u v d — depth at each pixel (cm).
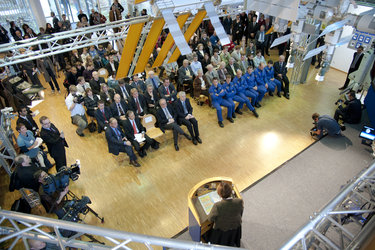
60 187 396
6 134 483
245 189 500
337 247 221
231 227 334
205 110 738
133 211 462
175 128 582
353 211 246
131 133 556
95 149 604
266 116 710
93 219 449
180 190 500
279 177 526
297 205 470
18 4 1077
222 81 748
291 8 325
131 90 609
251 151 591
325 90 821
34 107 746
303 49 469
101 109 590
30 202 467
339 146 605
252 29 1054
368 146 602
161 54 729
